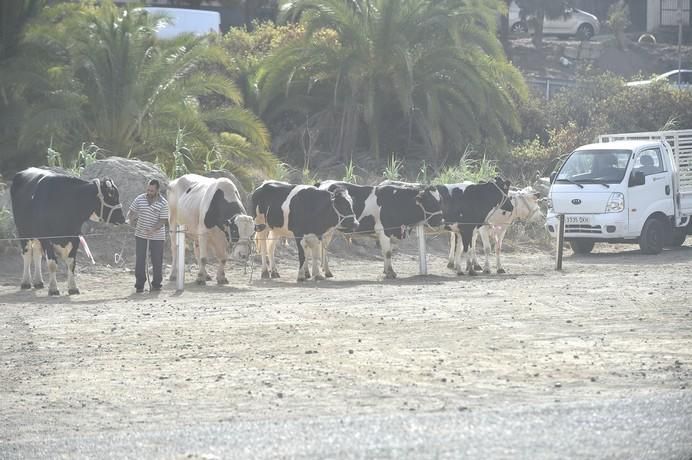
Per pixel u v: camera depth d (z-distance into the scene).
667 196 25.81
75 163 24.61
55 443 8.99
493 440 8.30
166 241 22.58
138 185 22.84
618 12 57.88
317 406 10.05
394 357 12.27
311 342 13.29
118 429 9.50
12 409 10.39
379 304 16.56
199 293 18.42
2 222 21.72
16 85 27.44
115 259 21.77
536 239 27.62
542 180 30.80
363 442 8.36
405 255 24.97
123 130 27.00
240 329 14.33
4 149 27.25
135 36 27.00
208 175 24.64
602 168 25.48
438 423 8.98
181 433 9.10
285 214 20.34
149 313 15.87
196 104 28.42
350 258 24.38
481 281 20.00
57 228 18.22
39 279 19.20
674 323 14.43
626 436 8.38
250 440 8.66
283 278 21.06
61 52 27.62
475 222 21.55
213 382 11.23
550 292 17.89
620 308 15.88
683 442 8.20
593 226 24.97
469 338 13.42
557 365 11.69
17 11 27.80
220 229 19.59
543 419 9.02
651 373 11.20
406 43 31.27
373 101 31.77
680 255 25.19
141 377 11.57
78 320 15.30
